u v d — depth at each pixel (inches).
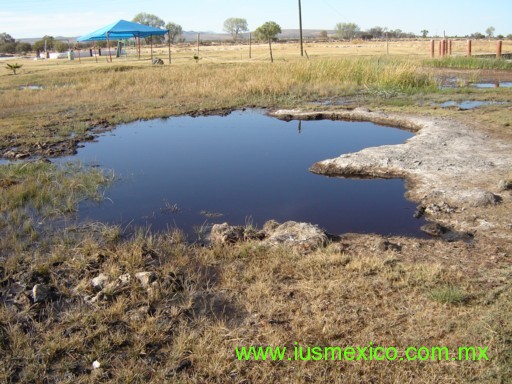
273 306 165.2
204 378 135.1
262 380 133.3
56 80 950.4
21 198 281.1
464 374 132.0
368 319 156.6
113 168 362.6
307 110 568.1
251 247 209.3
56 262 201.0
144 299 170.2
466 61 1099.3
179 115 582.9
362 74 788.0
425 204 267.1
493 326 148.3
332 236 225.6
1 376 134.1
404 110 551.5
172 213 272.2
